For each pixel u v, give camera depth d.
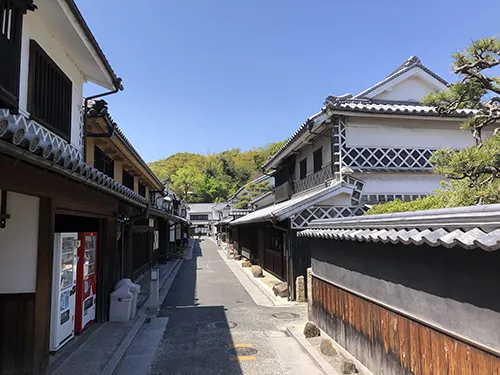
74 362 5.60
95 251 8.08
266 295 11.92
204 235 73.12
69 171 4.04
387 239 3.87
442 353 3.33
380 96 13.87
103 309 8.05
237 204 39.72
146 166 13.77
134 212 10.48
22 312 4.64
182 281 15.20
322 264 6.88
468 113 11.84
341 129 11.88
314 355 5.89
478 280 2.87
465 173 5.27
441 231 3.12
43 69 5.95
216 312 9.51
